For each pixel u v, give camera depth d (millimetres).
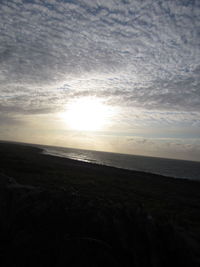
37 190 6551
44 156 55719
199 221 9555
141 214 4992
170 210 11352
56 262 3896
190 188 25141
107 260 3902
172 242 4113
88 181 20000
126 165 68875
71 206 5523
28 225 4945
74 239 4324
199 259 3676
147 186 22344
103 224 4727
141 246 4141
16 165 25031
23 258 3994
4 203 5715
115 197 13375
